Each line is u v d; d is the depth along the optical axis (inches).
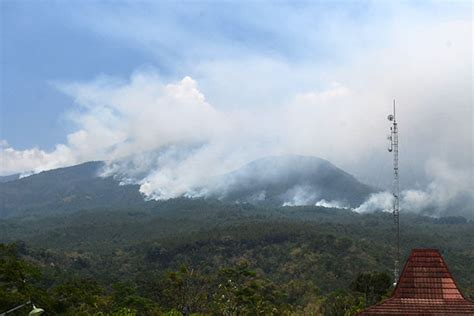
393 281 3107.8
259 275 4943.4
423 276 1307.8
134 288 3176.7
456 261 5526.6
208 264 5388.8
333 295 3196.4
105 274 5088.6
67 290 2368.4
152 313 2687.0
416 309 1270.9
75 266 5546.3
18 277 2059.5
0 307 1889.8
